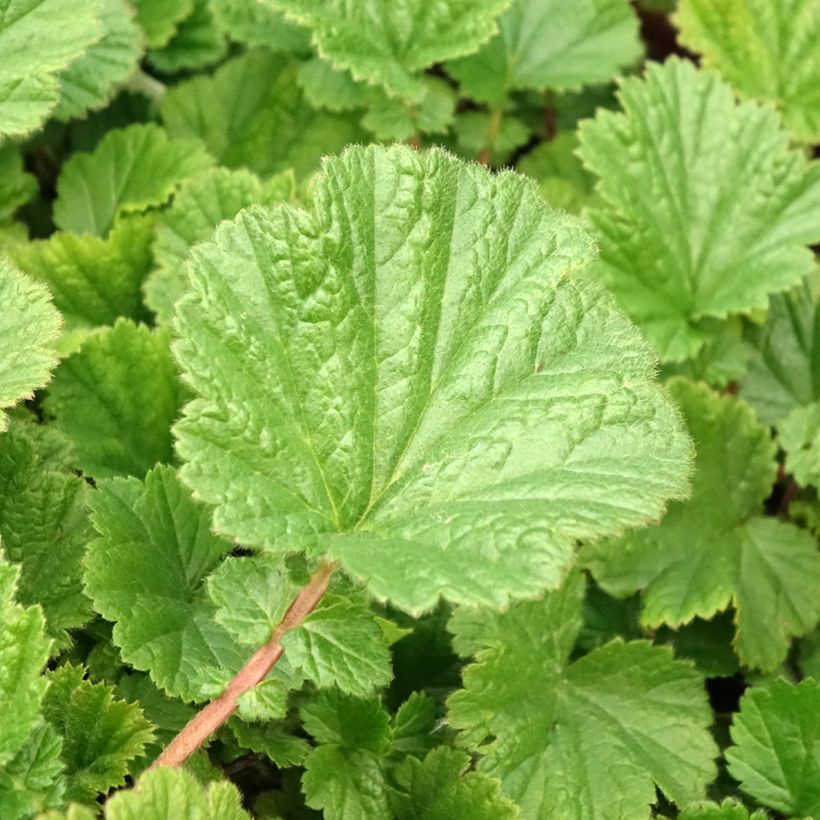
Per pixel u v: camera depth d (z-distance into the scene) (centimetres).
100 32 23
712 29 32
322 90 29
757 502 25
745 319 29
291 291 18
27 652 16
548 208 19
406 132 29
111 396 23
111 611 19
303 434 17
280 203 18
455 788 20
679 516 24
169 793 16
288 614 17
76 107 27
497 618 21
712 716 22
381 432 18
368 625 17
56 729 18
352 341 18
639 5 35
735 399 26
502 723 21
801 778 21
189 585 20
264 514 17
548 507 17
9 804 16
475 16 27
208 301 17
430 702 21
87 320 26
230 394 17
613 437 18
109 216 28
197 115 30
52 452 21
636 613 24
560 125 33
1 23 23
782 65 32
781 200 28
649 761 21
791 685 21
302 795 21
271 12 30
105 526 19
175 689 18
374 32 27
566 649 22
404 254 18
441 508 17
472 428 18
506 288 19
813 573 25
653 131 28
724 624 24
